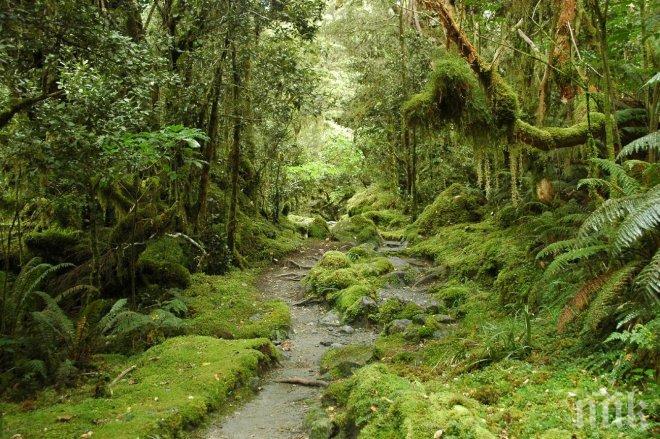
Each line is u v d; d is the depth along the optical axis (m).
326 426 4.55
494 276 8.62
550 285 5.75
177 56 9.73
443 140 14.73
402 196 18.19
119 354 6.74
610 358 4.06
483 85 6.92
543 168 8.72
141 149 6.13
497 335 5.40
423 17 9.97
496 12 9.05
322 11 10.23
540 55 7.59
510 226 10.05
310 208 25.64
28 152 5.90
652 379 3.59
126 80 6.07
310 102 11.02
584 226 4.23
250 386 5.90
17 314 6.48
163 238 9.88
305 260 13.32
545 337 5.25
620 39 6.30
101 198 8.88
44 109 5.62
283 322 8.18
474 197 13.29
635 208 3.89
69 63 5.69
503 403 4.02
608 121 5.62
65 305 8.20
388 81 14.20
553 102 9.06
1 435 4.31
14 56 5.53
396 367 5.87
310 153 21.91
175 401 5.04
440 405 3.85
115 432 4.32
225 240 11.17
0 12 4.66
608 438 3.11
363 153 20.09
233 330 7.75
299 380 6.12
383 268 10.65
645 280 3.44
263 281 11.32
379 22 14.78
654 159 5.82
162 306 8.23
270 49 10.27
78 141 5.72
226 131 12.79
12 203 9.20
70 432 4.39
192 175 10.79
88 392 5.42
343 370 6.15
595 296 4.76
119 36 5.53
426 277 9.98
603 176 6.54
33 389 5.50
